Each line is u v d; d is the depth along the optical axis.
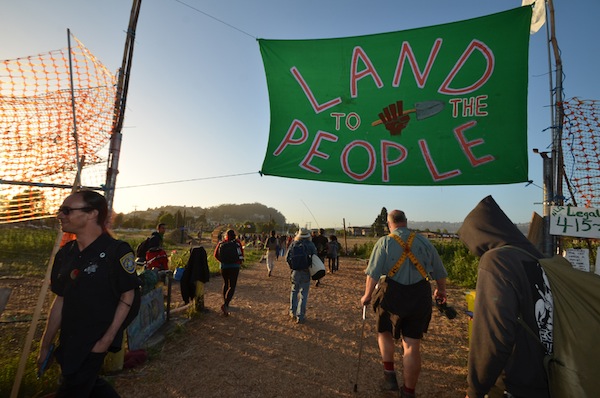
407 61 4.28
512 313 1.79
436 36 4.23
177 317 6.09
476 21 4.13
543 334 1.77
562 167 3.78
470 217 2.35
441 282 3.49
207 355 4.57
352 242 39.19
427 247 3.41
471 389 1.88
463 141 4.05
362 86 4.36
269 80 4.50
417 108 4.20
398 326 3.29
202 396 3.50
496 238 2.14
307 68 4.46
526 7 4.00
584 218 3.46
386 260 3.37
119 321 2.13
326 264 18.89
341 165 4.30
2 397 2.97
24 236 10.34
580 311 1.71
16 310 5.68
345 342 5.25
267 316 6.64
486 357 1.80
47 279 2.73
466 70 4.12
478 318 1.90
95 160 3.91
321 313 7.09
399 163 4.17
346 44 4.42
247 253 23.38
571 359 1.66
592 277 1.75
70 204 2.23
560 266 1.85
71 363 2.02
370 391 3.67
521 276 1.88
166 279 6.42
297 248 6.41
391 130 4.23
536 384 1.77
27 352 2.66
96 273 2.13
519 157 3.89
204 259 6.57
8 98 3.27
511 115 3.97
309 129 4.39
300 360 4.50
